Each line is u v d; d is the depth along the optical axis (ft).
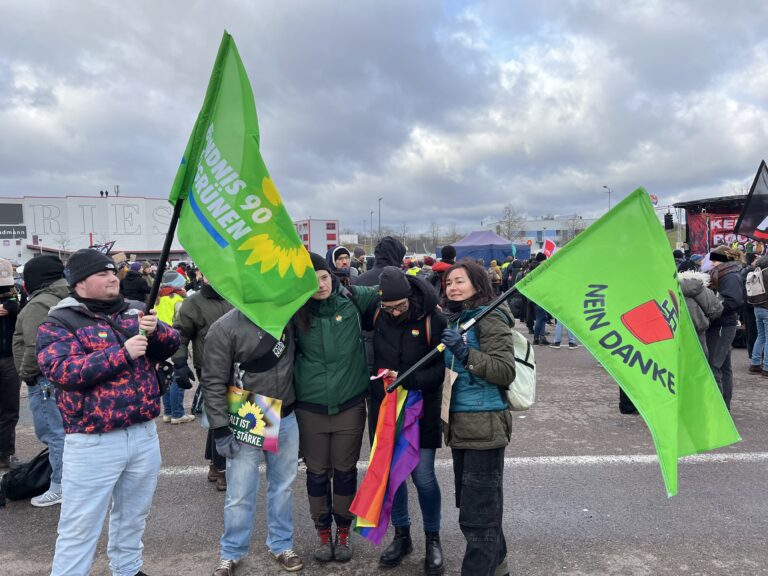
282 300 9.11
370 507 10.28
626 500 13.78
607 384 26.02
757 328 27.12
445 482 15.25
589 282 9.19
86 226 193.26
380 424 10.58
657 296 9.22
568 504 13.60
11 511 13.84
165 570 11.16
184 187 9.02
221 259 8.89
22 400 25.93
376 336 11.16
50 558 11.66
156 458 9.84
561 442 18.07
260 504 14.29
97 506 9.07
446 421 9.70
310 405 11.07
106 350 8.87
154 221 203.21
